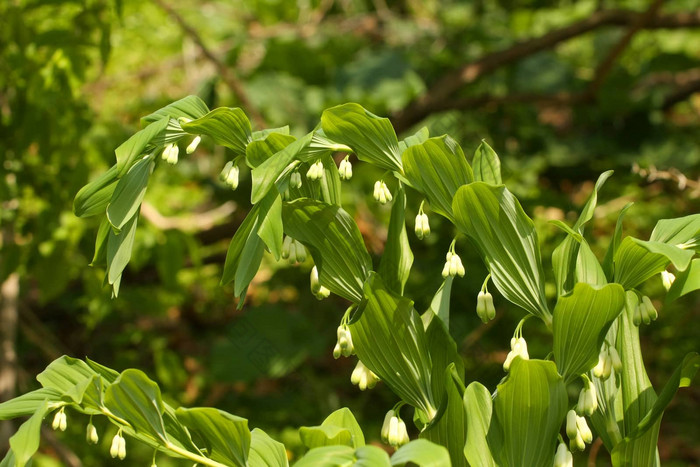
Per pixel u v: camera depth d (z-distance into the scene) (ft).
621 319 4.51
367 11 24.86
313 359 18.11
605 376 4.09
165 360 14.98
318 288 4.34
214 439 4.07
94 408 3.96
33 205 12.91
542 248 15.11
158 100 18.47
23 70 11.30
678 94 20.17
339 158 15.79
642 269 4.11
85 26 11.48
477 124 19.35
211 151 18.43
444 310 4.41
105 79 19.16
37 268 12.77
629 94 20.62
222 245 18.35
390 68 20.53
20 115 11.67
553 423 4.03
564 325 4.00
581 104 18.97
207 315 19.83
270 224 3.72
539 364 3.88
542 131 20.01
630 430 4.41
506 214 4.14
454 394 4.17
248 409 16.48
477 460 3.99
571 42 23.47
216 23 21.49
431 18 23.73
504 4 22.91
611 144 19.84
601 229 18.37
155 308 15.46
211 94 16.34
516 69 21.36
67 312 19.25
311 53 19.72
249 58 22.43
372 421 15.67
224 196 17.79
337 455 3.35
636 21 16.75
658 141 19.79
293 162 4.18
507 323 14.47
